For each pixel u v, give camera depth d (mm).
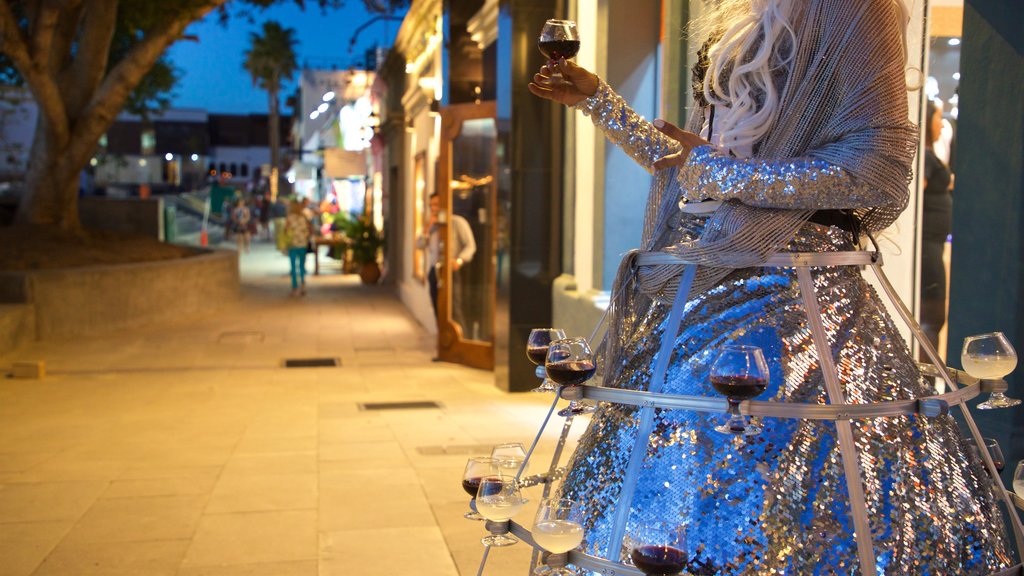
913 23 4309
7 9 13383
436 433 6820
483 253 10469
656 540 1782
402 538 4395
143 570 3994
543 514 1918
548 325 8797
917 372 1969
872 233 2051
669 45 5836
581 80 2326
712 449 1798
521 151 8711
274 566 4031
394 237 20516
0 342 10844
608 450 1948
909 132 1759
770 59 1887
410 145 16797
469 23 10602
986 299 3514
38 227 15305
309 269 25172
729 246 1847
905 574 1727
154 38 15141
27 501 5031
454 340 10742
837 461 1768
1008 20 3395
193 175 69875
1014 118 3381
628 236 7520
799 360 1837
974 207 3568
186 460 5980
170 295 14617
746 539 1730
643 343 2016
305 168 42594
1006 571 1808
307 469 5727
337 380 9539
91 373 9891
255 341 12508
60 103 14992
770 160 1746
